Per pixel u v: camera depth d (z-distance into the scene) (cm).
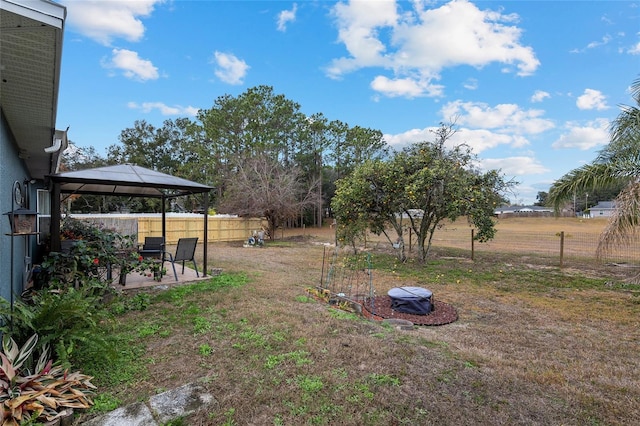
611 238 621
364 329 386
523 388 266
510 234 1823
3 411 185
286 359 301
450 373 285
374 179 913
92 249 499
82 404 217
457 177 827
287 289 587
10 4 158
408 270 841
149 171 644
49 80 241
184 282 609
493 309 526
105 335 335
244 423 211
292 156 2594
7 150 343
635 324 452
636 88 656
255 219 1798
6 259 325
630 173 652
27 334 261
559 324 454
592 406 243
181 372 275
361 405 232
